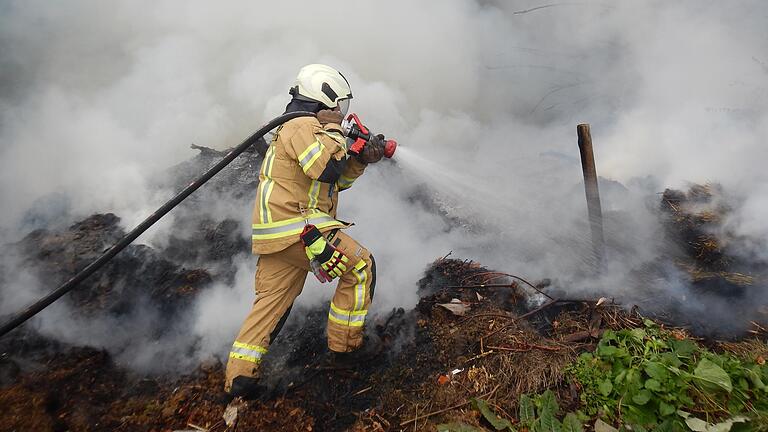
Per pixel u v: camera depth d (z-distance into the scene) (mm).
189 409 2223
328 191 2178
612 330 2271
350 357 2312
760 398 1819
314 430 2109
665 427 1769
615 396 1949
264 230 2059
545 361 2176
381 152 2199
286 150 1992
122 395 2324
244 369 2078
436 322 2525
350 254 2107
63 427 2129
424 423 2047
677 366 1951
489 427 1990
